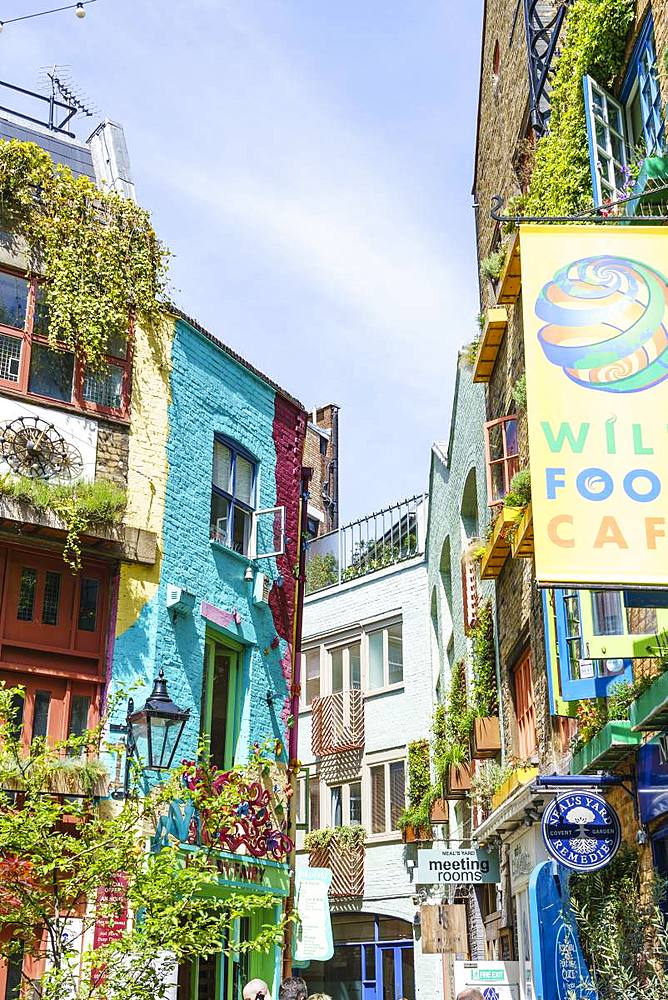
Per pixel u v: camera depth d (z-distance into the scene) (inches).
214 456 668.1
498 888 705.6
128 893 362.6
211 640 643.5
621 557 279.0
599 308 302.8
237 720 655.1
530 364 297.6
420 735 1148.5
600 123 431.5
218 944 377.4
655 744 333.1
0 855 364.5
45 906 362.0
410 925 1115.9
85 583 560.4
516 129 662.5
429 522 1157.7
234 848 609.0
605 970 335.3
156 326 625.0
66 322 577.3
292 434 754.2
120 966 362.3
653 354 297.9
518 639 607.8
